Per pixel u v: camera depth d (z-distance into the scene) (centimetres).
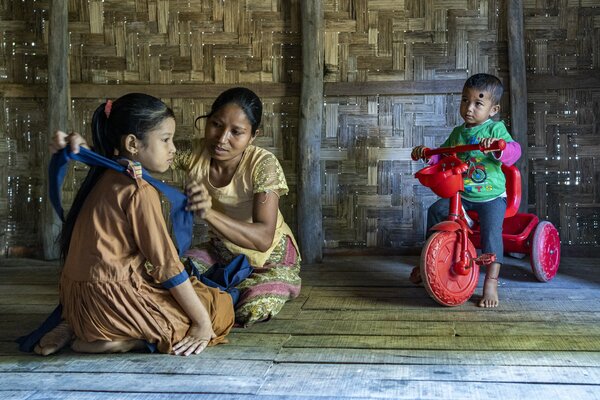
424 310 358
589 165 485
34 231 510
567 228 489
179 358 280
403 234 501
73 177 507
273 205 330
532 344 296
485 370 264
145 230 272
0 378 260
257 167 336
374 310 359
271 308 332
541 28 486
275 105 502
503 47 488
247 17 501
